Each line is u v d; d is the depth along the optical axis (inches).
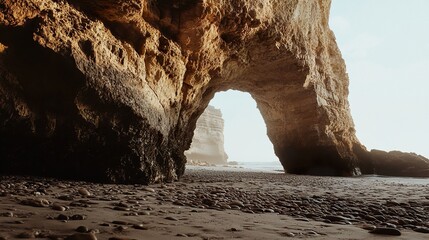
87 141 391.9
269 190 446.3
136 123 414.6
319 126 1045.2
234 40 614.9
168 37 497.7
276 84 903.1
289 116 1074.1
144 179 426.0
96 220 169.2
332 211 263.7
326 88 1079.0
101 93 379.9
